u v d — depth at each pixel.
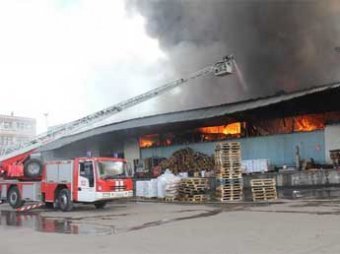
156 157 34.12
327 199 18.30
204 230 10.73
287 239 8.77
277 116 27.67
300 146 26.38
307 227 10.29
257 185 19.34
